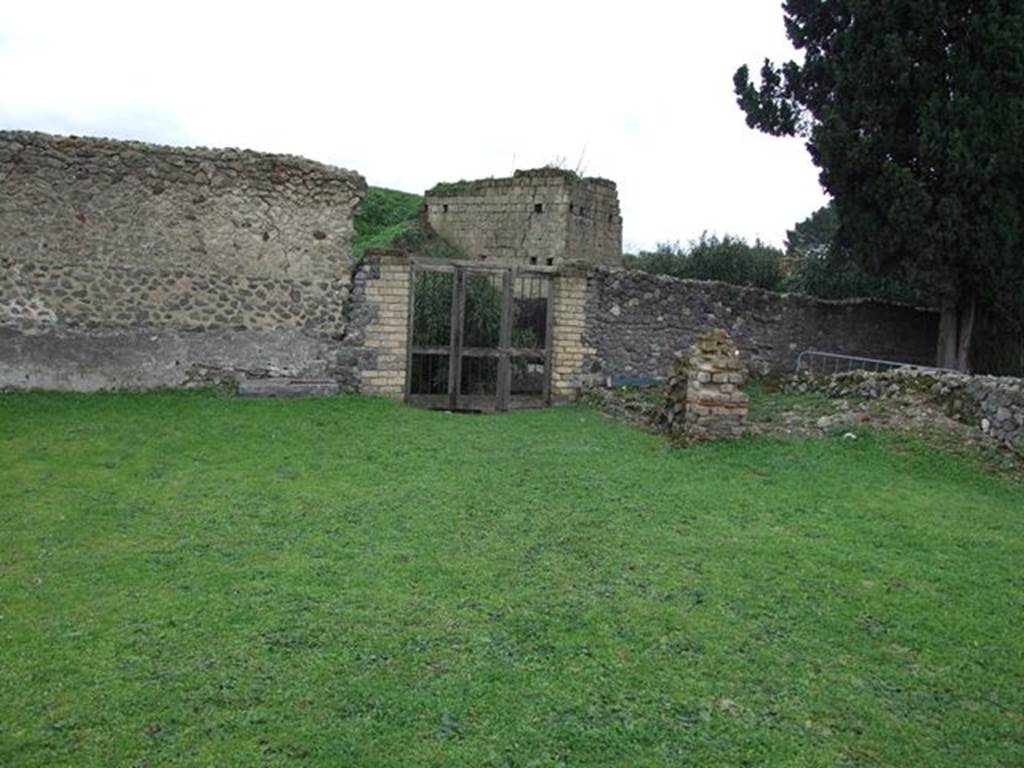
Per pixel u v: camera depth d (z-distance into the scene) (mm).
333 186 13016
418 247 23438
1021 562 7246
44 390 11836
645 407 12594
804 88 16047
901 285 17359
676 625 5832
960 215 13828
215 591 6121
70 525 7398
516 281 14062
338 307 13094
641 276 14789
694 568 6887
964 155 13469
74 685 4816
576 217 22062
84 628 5496
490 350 13789
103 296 12031
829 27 15844
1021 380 10953
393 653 5305
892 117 14422
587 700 4887
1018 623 6094
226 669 5035
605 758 4375
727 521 8078
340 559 6824
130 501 8070
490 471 9508
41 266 11773
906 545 7551
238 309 12641
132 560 6668
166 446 9883
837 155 14797
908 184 13859
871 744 4617
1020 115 13266
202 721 4523
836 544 7516
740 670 5301
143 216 12164
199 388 12461
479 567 6758
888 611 6188
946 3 13789
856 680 5258
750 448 10609
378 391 13180
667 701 4918
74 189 11859
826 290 19750
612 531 7703
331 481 8922
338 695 4809
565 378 14250
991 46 13320
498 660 5273
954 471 9812
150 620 5633
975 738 4730
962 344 15219
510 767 4273
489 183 23156
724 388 10938
